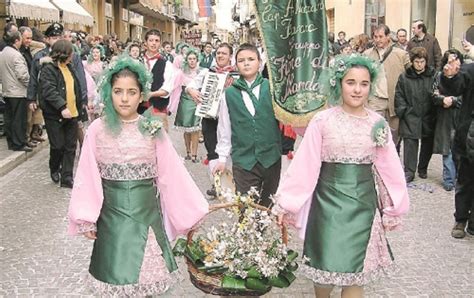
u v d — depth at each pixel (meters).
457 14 16.41
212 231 3.91
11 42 10.60
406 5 19.62
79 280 5.20
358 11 23.50
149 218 3.63
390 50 8.92
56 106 8.23
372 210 3.83
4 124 11.18
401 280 5.18
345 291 3.90
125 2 38.97
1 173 9.34
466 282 5.16
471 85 6.15
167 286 3.62
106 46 19.16
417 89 8.54
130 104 3.62
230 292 3.74
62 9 18.88
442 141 8.37
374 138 3.82
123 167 3.62
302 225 3.96
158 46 8.77
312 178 3.88
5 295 4.89
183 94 10.12
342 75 3.84
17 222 6.94
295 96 4.95
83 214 3.56
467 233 6.43
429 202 7.77
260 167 5.12
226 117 5.21
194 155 10.50
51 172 8.92
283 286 3.80
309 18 5.00
